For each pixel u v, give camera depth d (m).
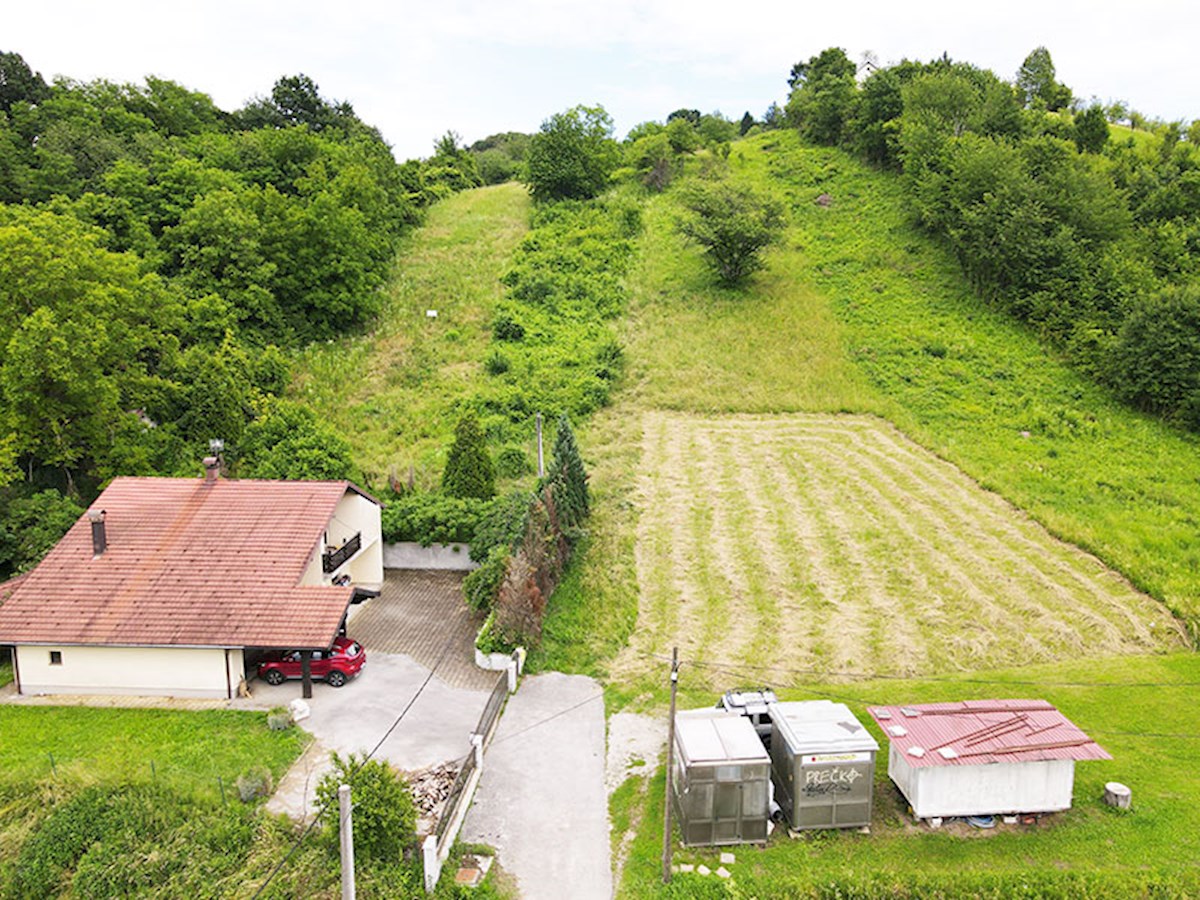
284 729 21.77
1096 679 23.73
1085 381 44.69
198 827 18.23
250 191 51.34
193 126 72.75
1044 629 25.98
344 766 17.53
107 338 31.72
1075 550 30.89
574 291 57.16
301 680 24.41
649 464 39.25
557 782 20.12
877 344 49.47
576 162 72.31
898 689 23.36
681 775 18.42
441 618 28.81
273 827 18.02
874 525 33.19
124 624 23.38
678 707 22.86
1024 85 82.00
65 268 31.72
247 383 39.88
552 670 25.17
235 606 23.77
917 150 63.62
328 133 77.06
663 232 66.56
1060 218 51.72
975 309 52.12
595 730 22.20
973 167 54.81
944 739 18.97
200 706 23.00
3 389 30.30
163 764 20.23
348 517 29.53
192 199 51.84
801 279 58.19
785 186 73.00
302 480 31.31
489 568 27.92
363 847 16.89
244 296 46.91
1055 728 19.30
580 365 47.91
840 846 17.92
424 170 83.94
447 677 24.84
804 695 23.16
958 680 23.80
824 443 41.06
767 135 88.25
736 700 21.05
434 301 56.75
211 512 26.92
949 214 56.72
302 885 16.41
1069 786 18.47
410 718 22.55
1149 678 23.72
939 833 18.22
